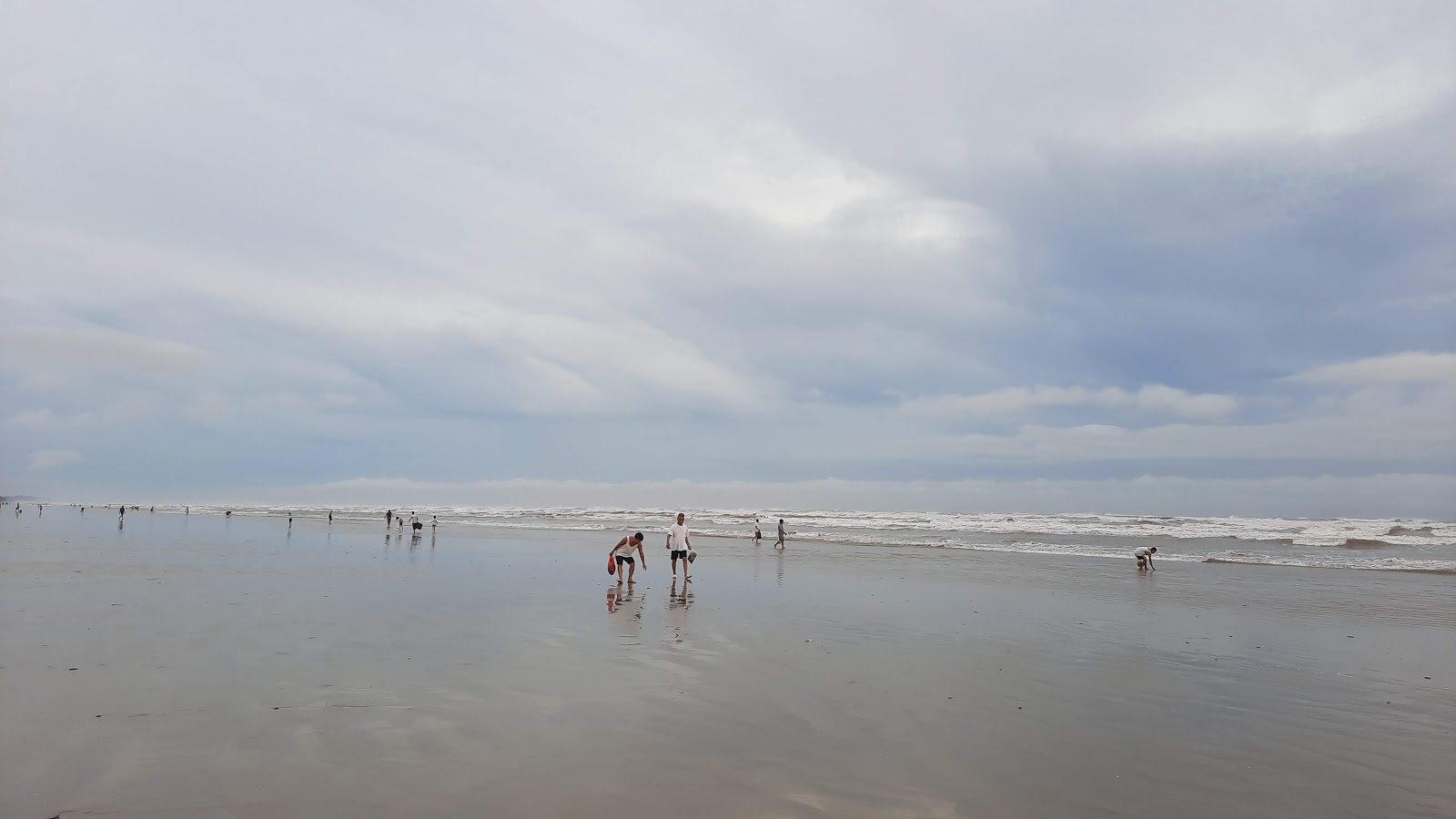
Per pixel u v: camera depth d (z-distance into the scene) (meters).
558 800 4.30
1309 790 4.88
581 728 5.74
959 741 5.71
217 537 32.25
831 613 12.52
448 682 7.07
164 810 3.99
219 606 11.50
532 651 8.73
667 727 5.84
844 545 34.94
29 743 5.02
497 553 25.56
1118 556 29.02
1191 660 9.24
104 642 8.46
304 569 18.31
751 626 11.01
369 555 23.48
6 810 3.93
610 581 16.94
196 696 6.30
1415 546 37.00
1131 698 7.23
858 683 7.50
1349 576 21.77
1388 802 4.70
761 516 85.00
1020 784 4.84
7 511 89.00
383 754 5.00
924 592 16.19
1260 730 6.23
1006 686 7.58
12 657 7.55
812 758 5.21
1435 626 12.32
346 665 7.65
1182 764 5.32
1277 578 21.09
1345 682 8.17
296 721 5.70
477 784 4.52
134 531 36.41
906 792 4.63
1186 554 31.19
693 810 4.22
